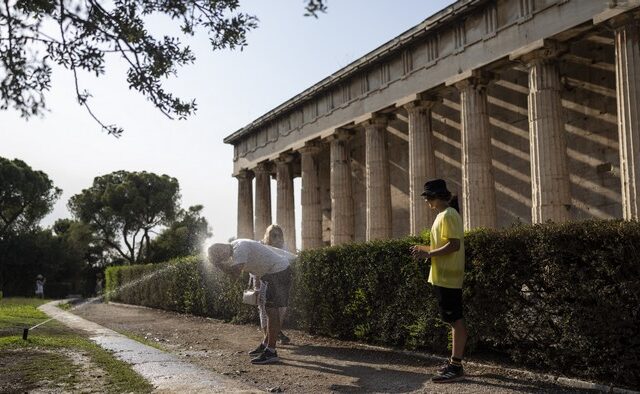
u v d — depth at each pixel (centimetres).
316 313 1270
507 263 805
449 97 2861
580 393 657
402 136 3197
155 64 755
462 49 2214
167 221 7688
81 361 865
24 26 723
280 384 743
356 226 3562
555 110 1886
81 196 7406
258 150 3878
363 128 3012
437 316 930
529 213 2373
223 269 962
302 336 1270
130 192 7281
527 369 780
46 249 6506
